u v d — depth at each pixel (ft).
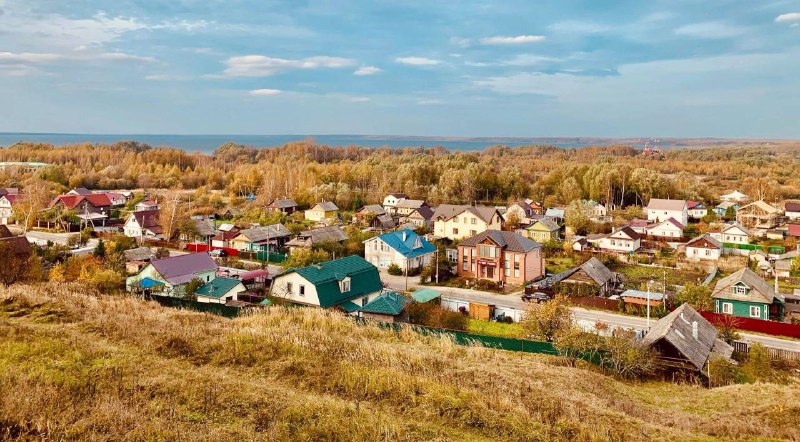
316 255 167.63
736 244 232.12
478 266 172.35
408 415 43.65
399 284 164.35
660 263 199.52
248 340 58.44
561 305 100.53
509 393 52.13
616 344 81.51
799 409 62.03
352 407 43.32
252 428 38.19
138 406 40.16
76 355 49.32
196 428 37.55
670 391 74.59
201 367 50.57
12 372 44.11
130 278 143.33
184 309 93.09
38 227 269.44
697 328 93.30
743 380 84.53
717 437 49.80
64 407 39.04
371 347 62.54
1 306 66.85
